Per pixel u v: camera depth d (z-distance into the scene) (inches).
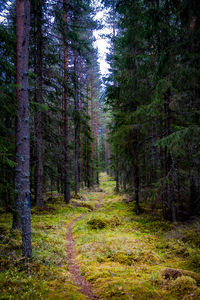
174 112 359.6
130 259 232.7
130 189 534.0
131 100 478.0
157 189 364.8
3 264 192.2
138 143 467.2
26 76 210.7
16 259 200.7
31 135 469.1
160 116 366.0
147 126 411.5
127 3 360.5
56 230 372.2
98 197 895.1
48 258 224.5
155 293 155.8
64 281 181.2
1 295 146.6
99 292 163.3
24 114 207.3
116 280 180.1
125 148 466.6
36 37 469.4
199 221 329.7
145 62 358.3
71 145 838.5
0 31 301.0
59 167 632.4
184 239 278.7
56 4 441.1
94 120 1562.5
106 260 236.7
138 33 358.3
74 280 191.0
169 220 394.0
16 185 295.1
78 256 257.3
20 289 155.9
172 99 329.7
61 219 458.0
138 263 223.9
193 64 203.3
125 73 424.2
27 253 206.8
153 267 211.3
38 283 167.6
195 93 282.0
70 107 709.9
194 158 331.0
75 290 164.7
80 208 584.7
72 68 700.0
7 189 287.6
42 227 369.1
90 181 1233.4
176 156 340.5
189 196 412.5
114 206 636.1
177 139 269.6
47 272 190.2
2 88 252.5
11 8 405.4
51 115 537.0
